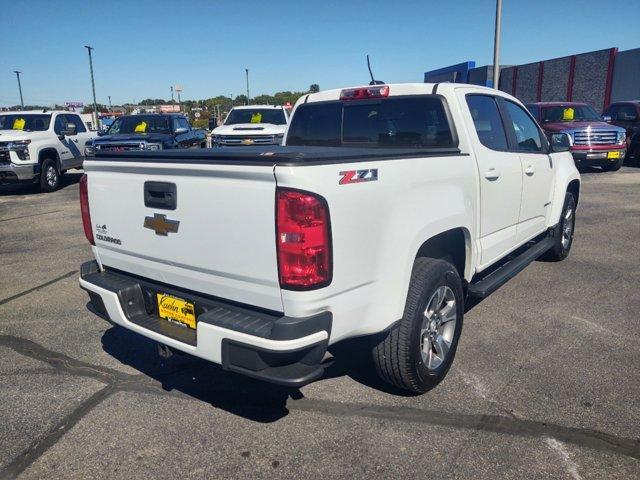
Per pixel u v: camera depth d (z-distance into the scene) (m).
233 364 2.62
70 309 5.14
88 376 3.81
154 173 2.99
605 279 5.76
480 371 3.75
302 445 2.97
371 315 2.87
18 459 2.89
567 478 2.66
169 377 3.79
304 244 2.46
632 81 23.80
